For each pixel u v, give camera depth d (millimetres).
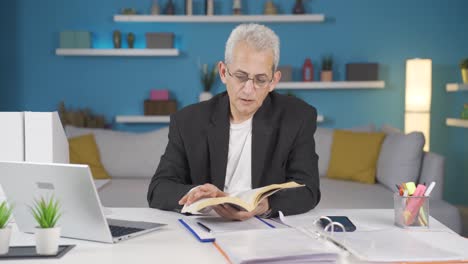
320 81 5531
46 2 5531
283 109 1903
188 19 5457
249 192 1577
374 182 4195
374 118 5602
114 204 3680
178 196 1719
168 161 1897
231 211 1569
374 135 4289
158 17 5445
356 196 3709
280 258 1181
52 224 1264
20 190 1431
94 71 5586
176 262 1220
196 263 1211
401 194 1552
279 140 1849
